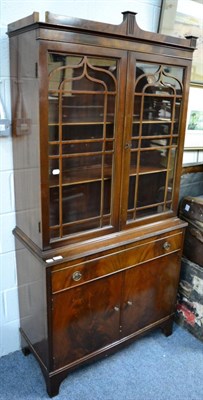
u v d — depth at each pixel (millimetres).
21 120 1397
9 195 1632
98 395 1617
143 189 1691
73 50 1229
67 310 1499
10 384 1665
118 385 1677
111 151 1481
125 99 1427
